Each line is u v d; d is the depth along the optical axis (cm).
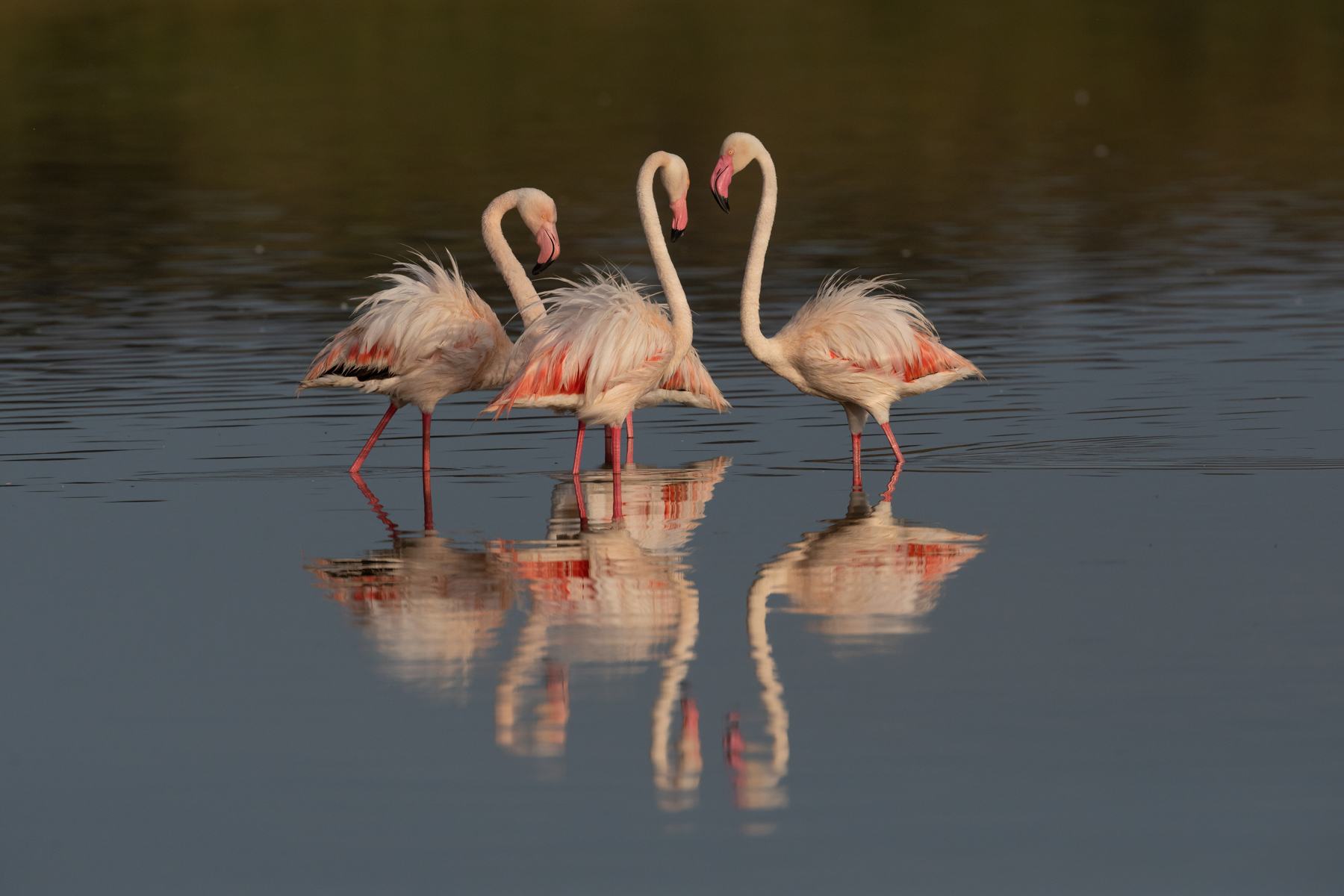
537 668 908
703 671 897
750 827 723
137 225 2698
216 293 2167
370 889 679
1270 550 1091
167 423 1526
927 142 3450
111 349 1845
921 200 2823
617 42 4772
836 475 1338
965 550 1112
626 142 3409
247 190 3023
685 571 1080
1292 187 2858
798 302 2045
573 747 805
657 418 1573
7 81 4288
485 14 5200
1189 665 887
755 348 1402
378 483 1339
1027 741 798
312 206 2842
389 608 1015
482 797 755
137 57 4572
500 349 1395
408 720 839
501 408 1283
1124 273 2180
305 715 847
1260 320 1873
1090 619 964
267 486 1324
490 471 1383
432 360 1351
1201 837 707
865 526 1179
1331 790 743
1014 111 3831
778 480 1327
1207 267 2203
